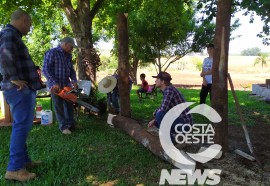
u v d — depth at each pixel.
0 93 7.47
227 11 4.25
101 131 6.04
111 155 4.63
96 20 12.86
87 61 8.05
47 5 10.62
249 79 29.56
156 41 18.73
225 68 4.43
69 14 8.09
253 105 9.70
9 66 3.37
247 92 14.95
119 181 3.73
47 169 4.04
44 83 7.15
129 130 5.58
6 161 4.31
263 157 4.68
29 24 3.66
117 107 7.49
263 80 28.09
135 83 21.97
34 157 4.46
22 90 3.54
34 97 3.73
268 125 6.84
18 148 3.64
